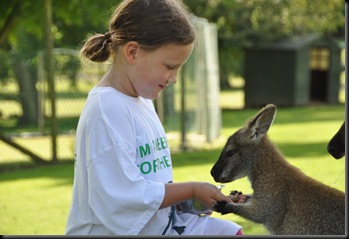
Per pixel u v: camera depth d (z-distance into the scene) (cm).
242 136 473
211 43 1606
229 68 3722
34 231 759
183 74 1430
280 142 1571
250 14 2681
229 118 2316
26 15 1392
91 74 1750
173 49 346
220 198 348
